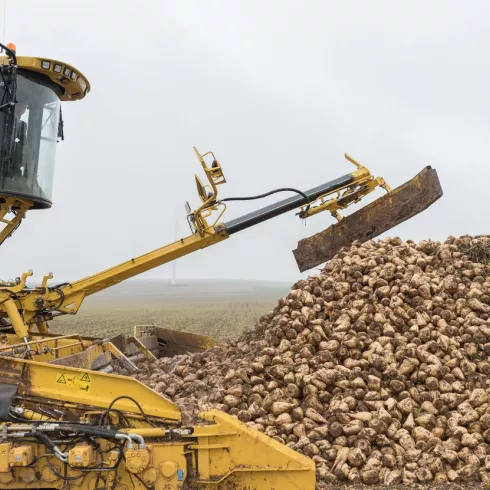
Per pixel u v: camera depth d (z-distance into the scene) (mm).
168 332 9711
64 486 4289
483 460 5223
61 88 7266
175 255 7758
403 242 8281
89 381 4598
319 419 5574
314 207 8586
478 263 7730
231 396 5922
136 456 4145
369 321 6699
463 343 6402
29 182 6762
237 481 4270
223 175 7633
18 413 4504
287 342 6484
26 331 6719
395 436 5414
